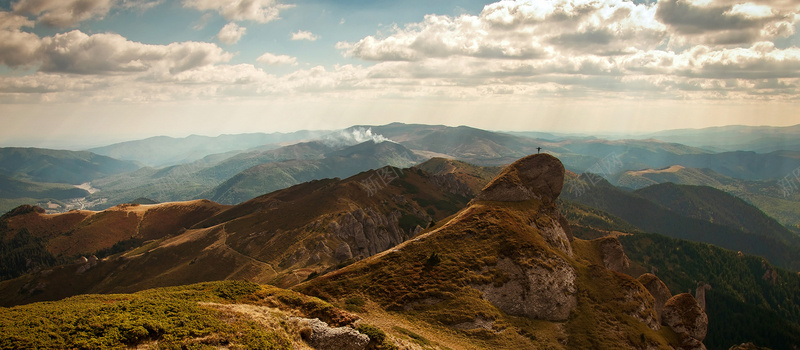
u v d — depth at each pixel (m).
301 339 48.69
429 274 86.06
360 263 93.69
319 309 57.72
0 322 40.06
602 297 87.12
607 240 125.50
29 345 36.78
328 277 88.25
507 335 73.19
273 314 52.28
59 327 40.28
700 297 182.62
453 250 94.12
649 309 87.31
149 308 46.59
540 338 74.44
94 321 41.66
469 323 73.81
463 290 81.81
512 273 87.31
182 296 57.72
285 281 151.38
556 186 135.38
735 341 190.62
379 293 81.62
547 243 108.06
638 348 76.12
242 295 61.59
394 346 51.31
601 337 76.50
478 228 101.69
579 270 94.25
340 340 49.44
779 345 186.62
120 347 38.69
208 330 43.47
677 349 83.38
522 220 110.50
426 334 67.94
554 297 83.62
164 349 39.66
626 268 124.69
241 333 44.41
